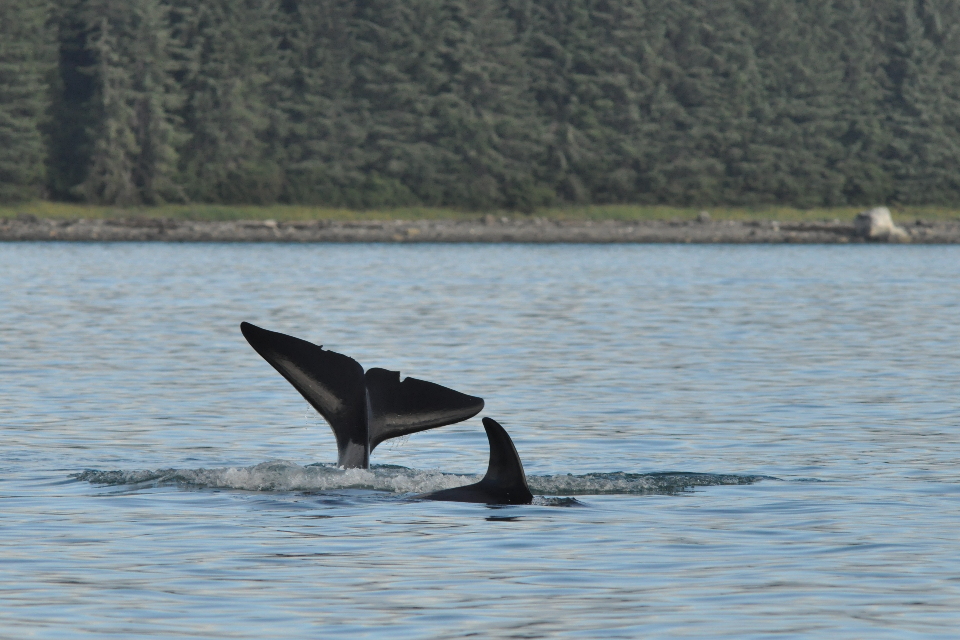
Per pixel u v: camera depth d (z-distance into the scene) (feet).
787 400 283.18
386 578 136.36
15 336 408.87
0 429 239.30
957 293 622.54
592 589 132.87
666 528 159.63
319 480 181.27
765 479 193.98
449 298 573.74
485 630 119.34
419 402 179.11
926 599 129.70
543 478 188.96
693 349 385.91
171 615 123.65
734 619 123.13
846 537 155.63
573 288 641.40
